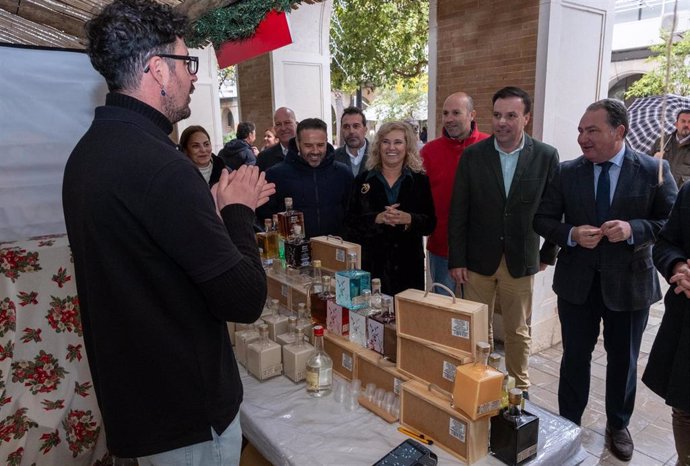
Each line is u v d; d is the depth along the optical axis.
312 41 5.93
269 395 1.56
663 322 1.71
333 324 1.68
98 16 0.96
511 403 1.23
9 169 2.00
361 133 3.32
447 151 2.92
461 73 3.51
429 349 1.35
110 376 0.99
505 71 3.20
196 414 1.02
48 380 1.94
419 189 2.48
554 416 1.45
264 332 1.69
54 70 2.02
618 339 2.16
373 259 2.45
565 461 1.34
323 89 6.11
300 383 1.63
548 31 2.91
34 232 2.10
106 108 0.97
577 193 2.13
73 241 0.99
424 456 1.20
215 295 0.94
